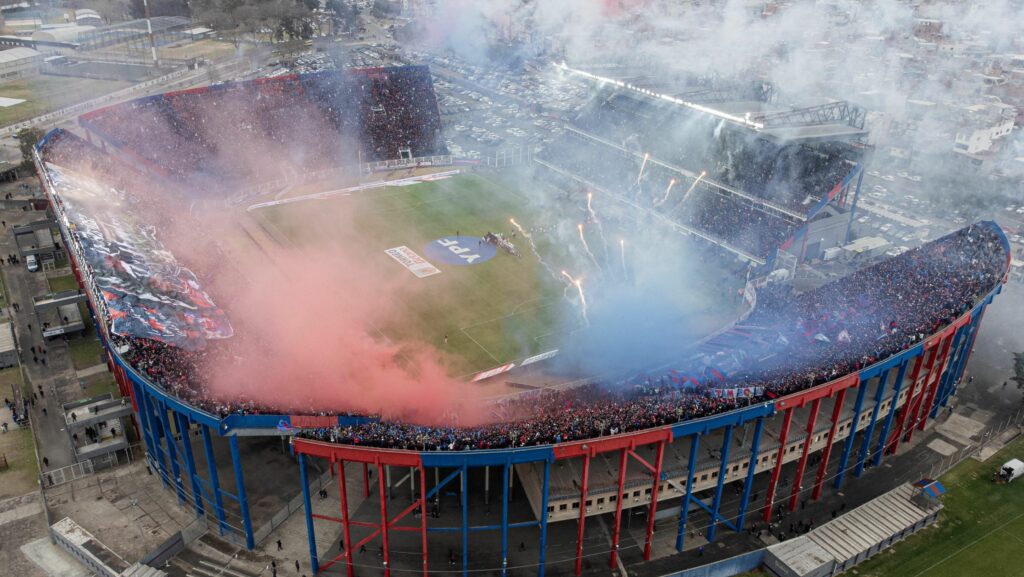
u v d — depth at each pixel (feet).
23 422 282.36
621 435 200.34
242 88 571.69
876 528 235.81
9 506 242.78
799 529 236.84
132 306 273.95
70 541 224.12
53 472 253.24
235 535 229.86
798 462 240.12
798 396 218.18
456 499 244.22
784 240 392.27
